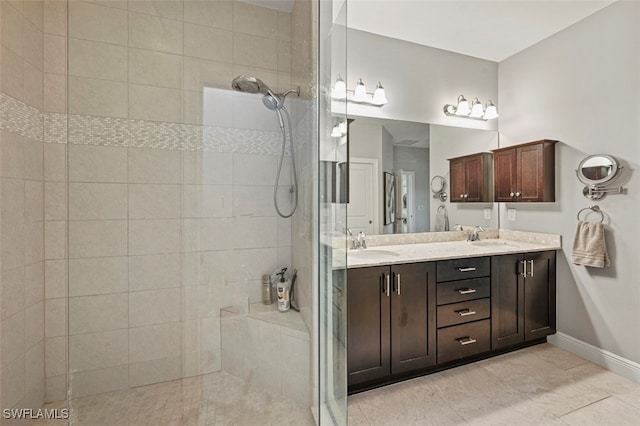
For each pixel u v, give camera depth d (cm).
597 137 234
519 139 295
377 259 212
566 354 246
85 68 156
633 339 212
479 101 304
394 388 202
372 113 264
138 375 152
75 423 150
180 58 155
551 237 266
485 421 170
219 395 150
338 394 155
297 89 154
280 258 155
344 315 160
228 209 155
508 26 254
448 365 227
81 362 152
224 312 154
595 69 235
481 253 231
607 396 191
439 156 289
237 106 154
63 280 185
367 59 262
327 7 157
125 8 156
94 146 156
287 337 153
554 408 180
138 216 156
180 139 155
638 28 210
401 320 205
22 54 165
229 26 154
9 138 157
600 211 232
